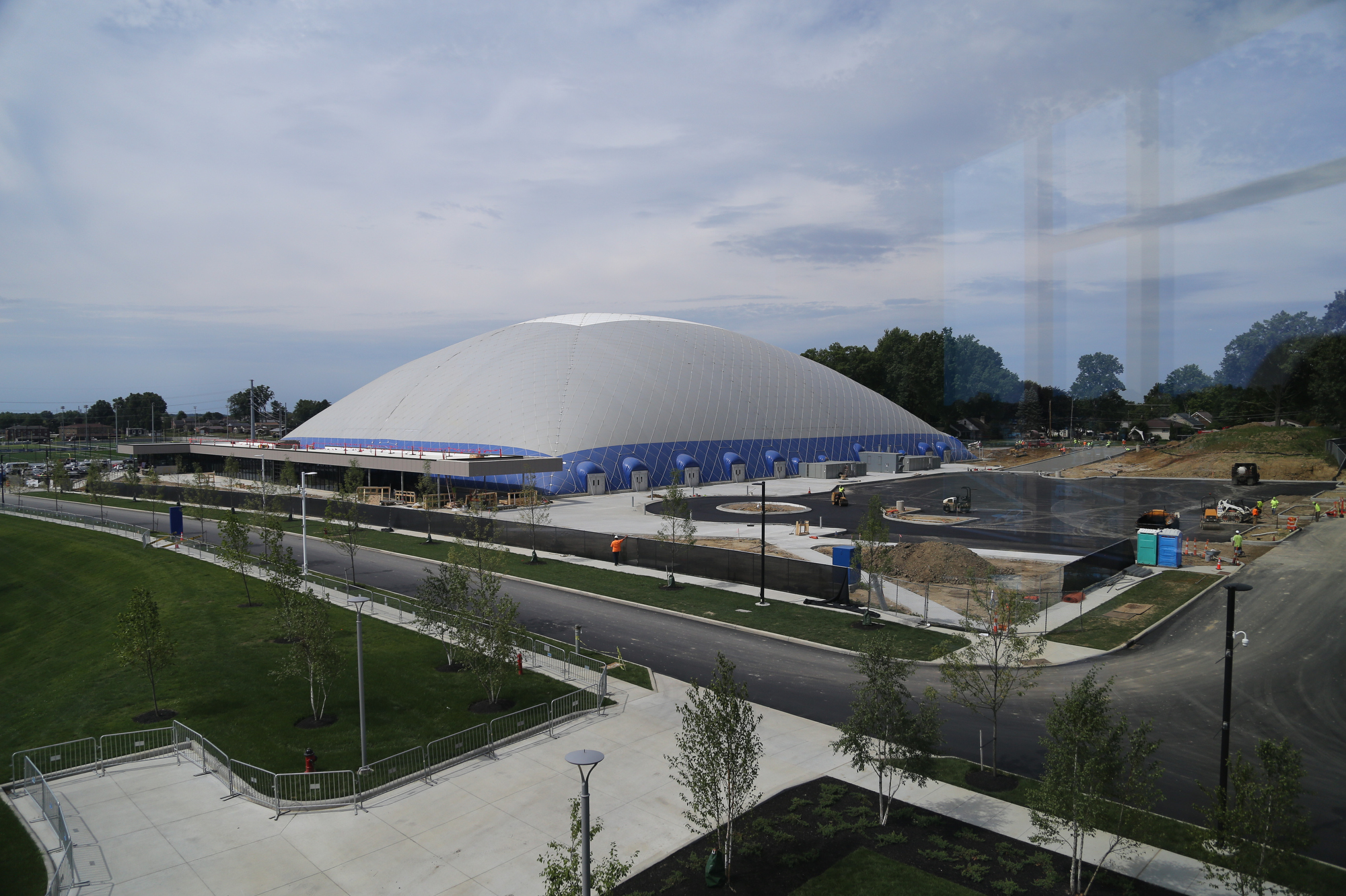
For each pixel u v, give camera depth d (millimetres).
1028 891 16266
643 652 32531
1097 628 34125
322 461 90625
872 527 41750
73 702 29281
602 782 21656
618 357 100062
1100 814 18688
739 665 30844
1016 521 54562
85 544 60719
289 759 23328
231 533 42281
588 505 77688
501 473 76312
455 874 17484
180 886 17125
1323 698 26172
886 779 21453
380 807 20516
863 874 16953
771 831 18797
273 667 31547
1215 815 16172
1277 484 63562
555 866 14203
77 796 21328
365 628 36781
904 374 136875
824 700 27125
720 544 55031
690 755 18625
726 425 101500
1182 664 29688
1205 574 43500
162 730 25688
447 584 31984
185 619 39000
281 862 18047
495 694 27344
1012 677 22828
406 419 97875
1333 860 17000
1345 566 43906
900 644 32906
